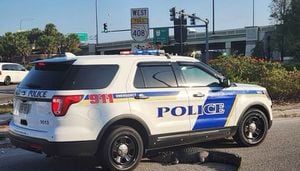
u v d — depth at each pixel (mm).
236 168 8086
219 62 19062
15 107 8148
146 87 8086
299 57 71125
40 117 7473
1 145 10219
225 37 105438
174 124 8375
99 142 7547
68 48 119062
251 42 96438
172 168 8133
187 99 8539
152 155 8766
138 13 15164
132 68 7996
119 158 7707
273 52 84875
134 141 7828
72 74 7484
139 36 15180
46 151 7324
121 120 7758
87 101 7426
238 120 9414
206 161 8609
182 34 28188
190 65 8836
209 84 9016
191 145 9453
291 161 8500
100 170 8070
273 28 88625
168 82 8406
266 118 9891
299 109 15602
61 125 7277
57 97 7289
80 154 7418
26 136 7660
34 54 117625
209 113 8891
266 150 9422
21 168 8281
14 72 37125
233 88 9320
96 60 7734
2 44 114250
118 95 7719
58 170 8117
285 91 17203
